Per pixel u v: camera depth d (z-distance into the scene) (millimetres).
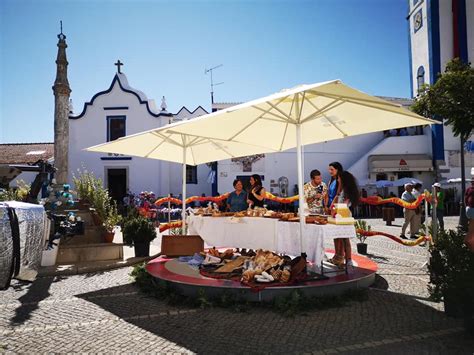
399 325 4703
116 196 26281
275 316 5102
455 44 25406
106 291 6676
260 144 9125
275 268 6012
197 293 5875
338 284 5859
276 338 4359
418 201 8109
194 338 4398
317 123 7875
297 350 4031
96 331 4676
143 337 4449
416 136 25562
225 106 26219
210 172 26062
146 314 5301
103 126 26250
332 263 7230
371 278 6660
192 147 10102
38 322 5043
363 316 5059
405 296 5957
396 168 24469
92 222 10625
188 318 5094
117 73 26625
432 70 25703
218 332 4570
